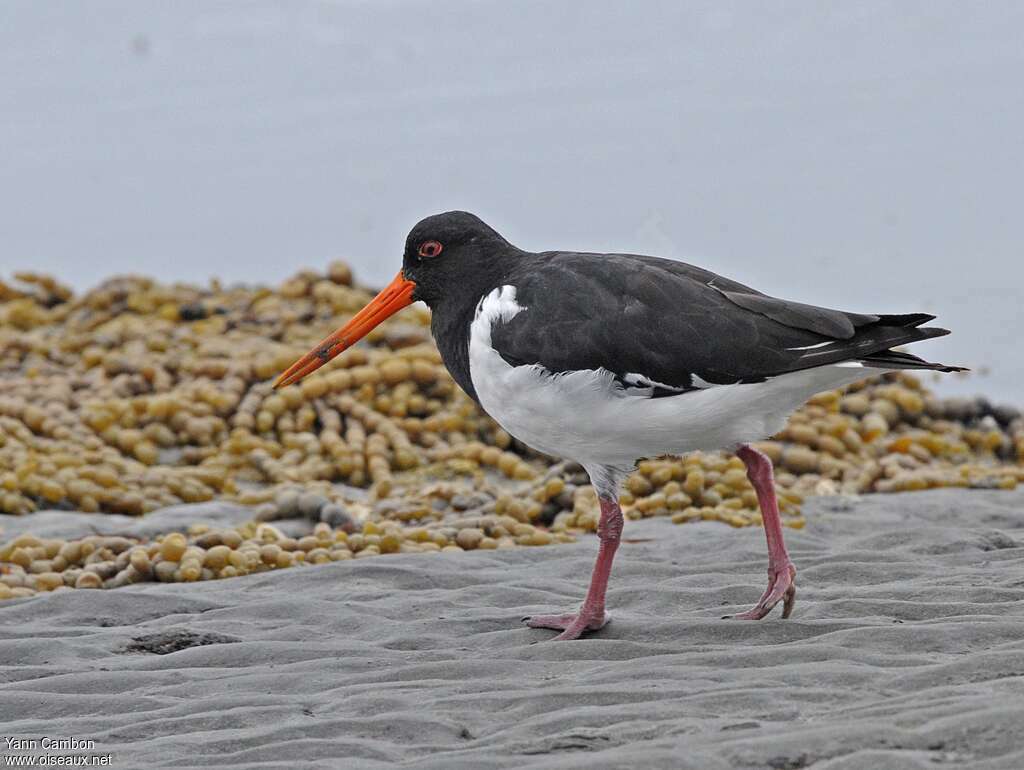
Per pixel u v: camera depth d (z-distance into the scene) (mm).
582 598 9062
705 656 7098
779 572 8172
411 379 15008
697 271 8414
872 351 7719
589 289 8156
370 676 7348
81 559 10945
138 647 8273
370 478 13797
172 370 15812
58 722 6859
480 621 8484
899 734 5488
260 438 14461
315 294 17984
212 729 6652
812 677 6547
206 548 10719
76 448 13766
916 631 7262
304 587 9578
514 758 5773
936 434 14609
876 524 11148
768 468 8367
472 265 9039
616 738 5941
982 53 25578
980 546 9984
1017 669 6371
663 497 11711
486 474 13734
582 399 8039
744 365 7801
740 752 5488
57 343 17188
